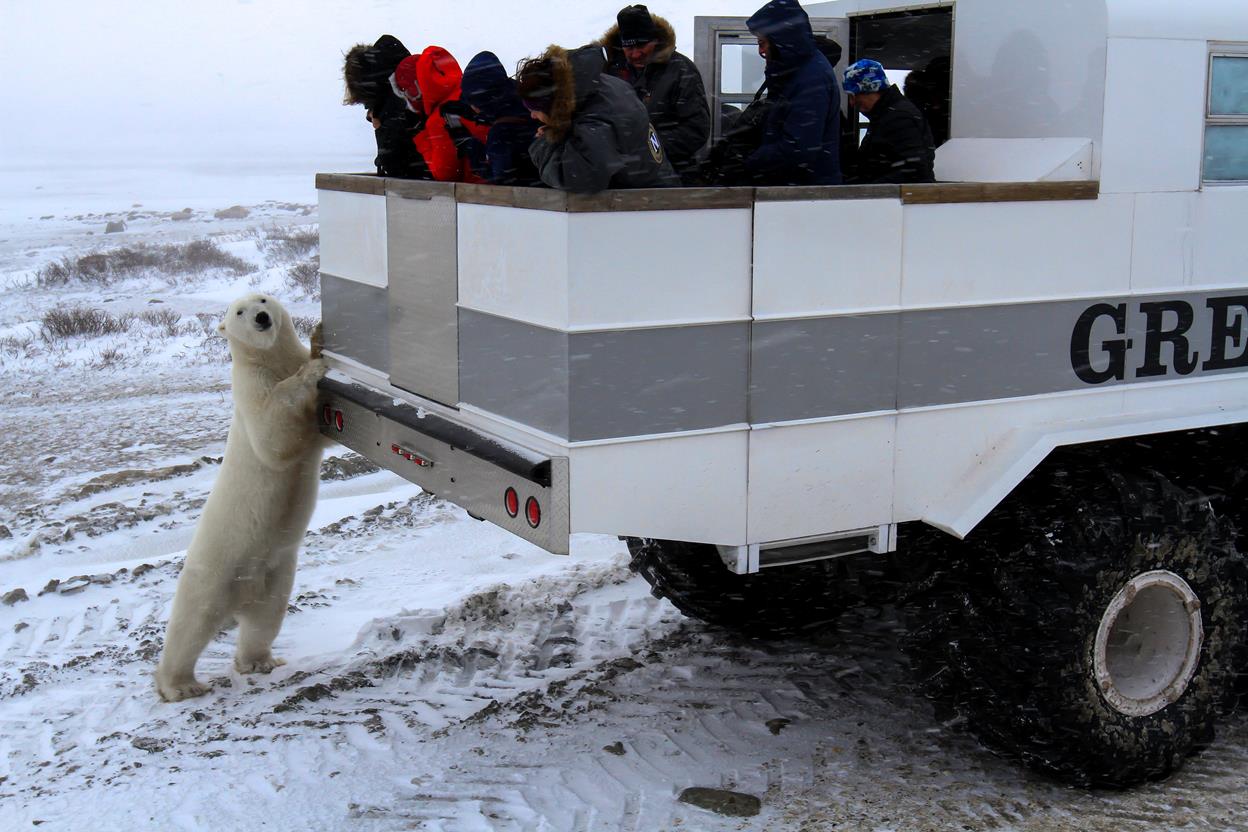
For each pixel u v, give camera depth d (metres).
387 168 5.32
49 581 6.36
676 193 3.24
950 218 3.64
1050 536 3.75
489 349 3.65
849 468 3.62
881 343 3.60
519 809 3.87
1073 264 3.88
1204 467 4.41
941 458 3.77
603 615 5.83
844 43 5.42
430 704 4.80
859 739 4.40
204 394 12.24
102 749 4.41
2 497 8.30
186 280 22.50
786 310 3.44
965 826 3.73
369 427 4.46
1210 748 4.35
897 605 4.36
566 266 3.15
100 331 16.06
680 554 5.16
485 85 3.99
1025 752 3.89
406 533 7.40
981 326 3.75
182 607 4.84
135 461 9.30
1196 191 4.08
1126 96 3.87
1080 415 4.00
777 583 5.28
